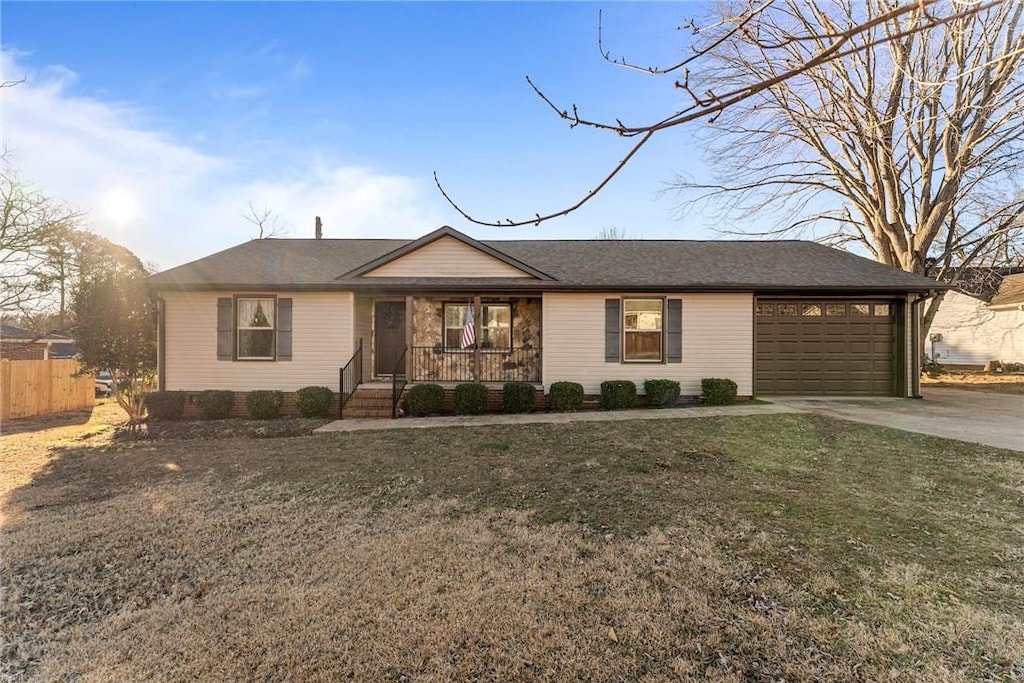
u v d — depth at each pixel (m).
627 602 2.88
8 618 2.89
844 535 3.70
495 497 4.77
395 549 3.64
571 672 2.32
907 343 11.20
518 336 12.16
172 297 10.62
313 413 10.02
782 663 2.34
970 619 2.63
